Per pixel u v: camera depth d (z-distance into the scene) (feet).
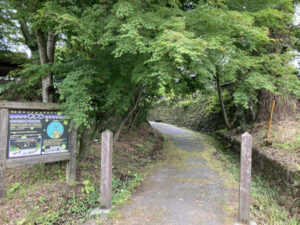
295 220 10.34
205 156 22.72
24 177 13.99
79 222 9.52
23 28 19.67
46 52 15.96
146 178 15.75
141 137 30.19
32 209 10.38
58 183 13.15
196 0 15.26
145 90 26.07
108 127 22.41
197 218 9.90
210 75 13.00
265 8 14.73
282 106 22.36
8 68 26.94
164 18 10.86
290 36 20.58
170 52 8.50
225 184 14.58
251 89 14.05
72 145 13.33
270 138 18.57
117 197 11.99
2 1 16.74
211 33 11.09
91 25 10.91
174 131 40.98
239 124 28.43
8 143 10.98
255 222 9.73
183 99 53.78
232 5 15.58
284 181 12.67
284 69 13.56
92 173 15.38
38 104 11.90
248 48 15.37
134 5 10.31
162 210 10.64
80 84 11.75
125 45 9.57
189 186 14.12
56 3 11.53
